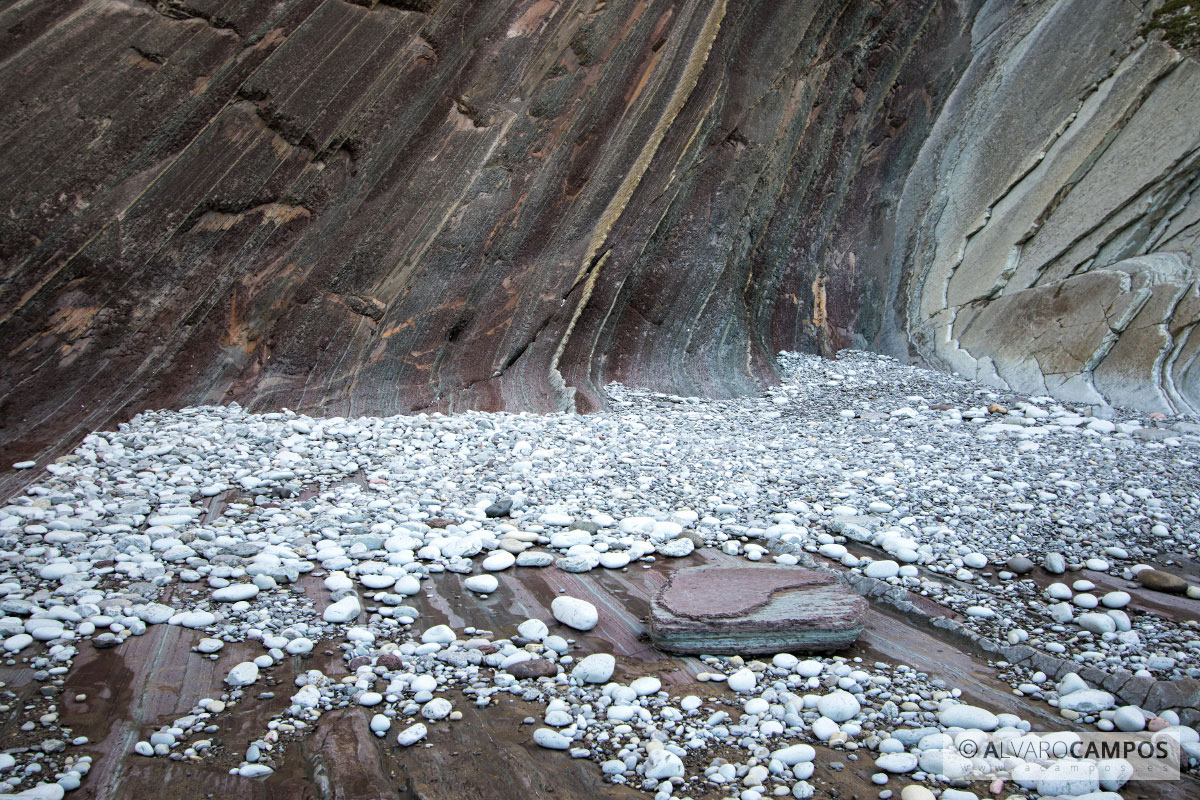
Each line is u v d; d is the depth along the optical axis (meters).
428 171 11.45
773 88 13.98
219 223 10.05
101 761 3.27
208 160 10.06
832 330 14.70
